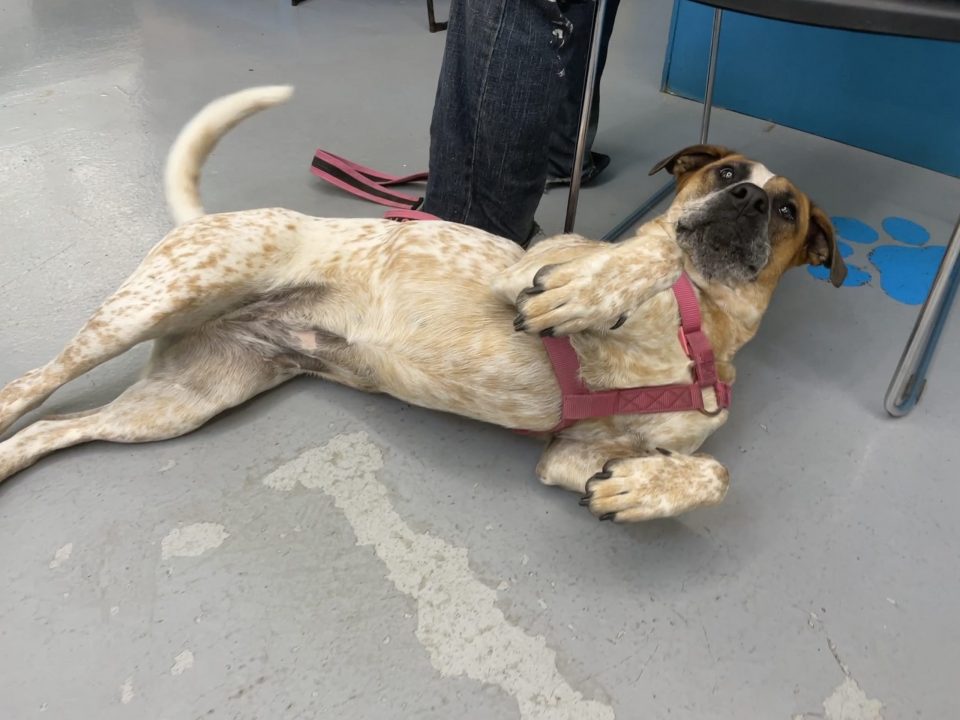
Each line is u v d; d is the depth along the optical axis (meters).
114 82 3.77
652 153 3.36
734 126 3.70
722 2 1.62
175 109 3.46
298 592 1.41
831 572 1.53
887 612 1.45
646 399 1.49
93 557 1.45
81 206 2.63
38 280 2.23
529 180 2.12
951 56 3.09
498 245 1.75
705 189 1.78
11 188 2.73
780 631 1.41
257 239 1.74
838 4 1.47
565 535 1.56
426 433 1.80
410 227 1.74
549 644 1.35
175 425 1.70
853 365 2.14
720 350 1.62
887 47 3.25
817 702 1.30
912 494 1.72
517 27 1.84
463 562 1.49
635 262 1.33
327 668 1.29
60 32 4.54
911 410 1.97
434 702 1.25
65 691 1.24
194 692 1.24
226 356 1.81
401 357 1.64
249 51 4.30
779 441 1.85
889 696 1.31
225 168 2.95
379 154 3.16
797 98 3.64
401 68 4.14
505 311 1.58
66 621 1.34
